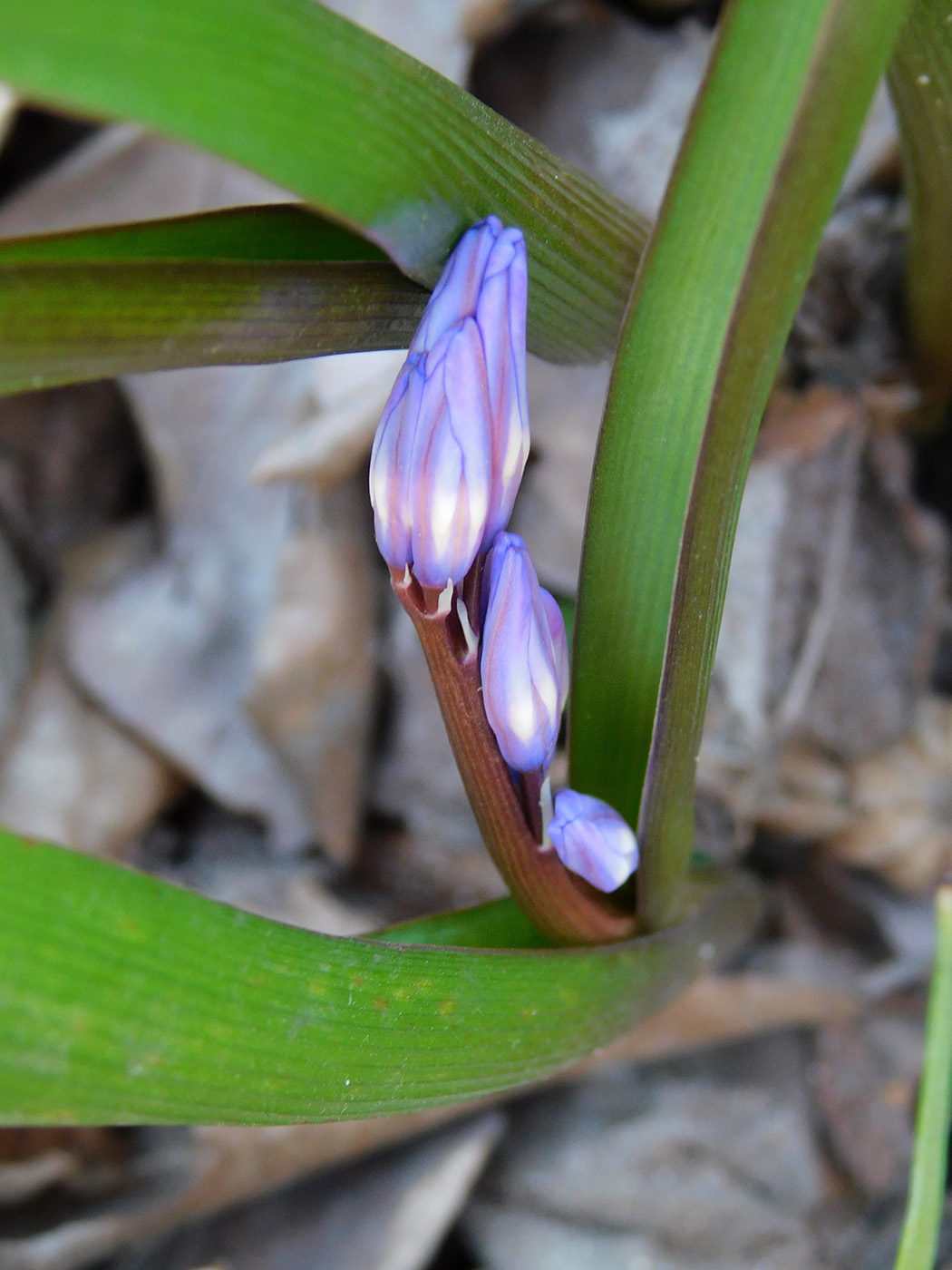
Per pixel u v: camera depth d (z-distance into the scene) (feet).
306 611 0.63
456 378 0.35
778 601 0.62
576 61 0.62
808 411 0.61
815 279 0.59
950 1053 0.47
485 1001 0.40
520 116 0.62
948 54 0.43
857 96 0.34
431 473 0.35
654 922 0.45
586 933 0.44
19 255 0.37
